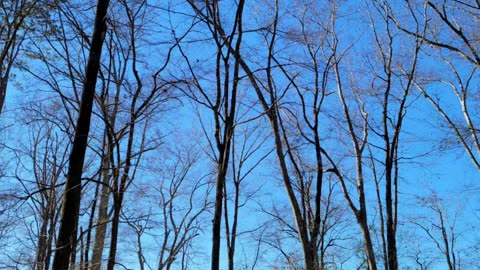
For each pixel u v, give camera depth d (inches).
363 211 784.3
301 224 642.2
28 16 503.2
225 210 688.4
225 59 418.0
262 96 570.3
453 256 1120.8
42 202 616.4
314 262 658.8
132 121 424.5
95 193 569.0
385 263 847.1
